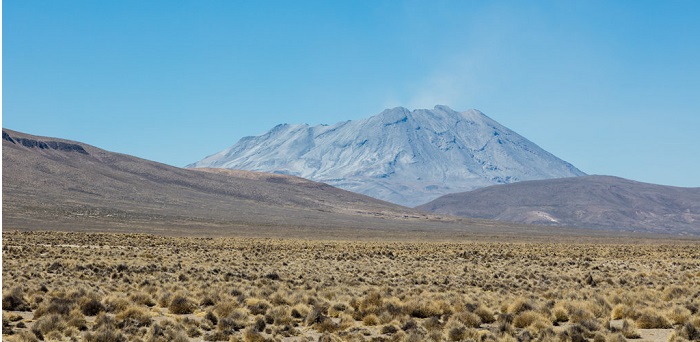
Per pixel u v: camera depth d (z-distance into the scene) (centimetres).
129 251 6938
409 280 4450
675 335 2241
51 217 13750
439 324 2522
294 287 3953
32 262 5034
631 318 2780
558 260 6912
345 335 2364
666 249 9794
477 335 2277
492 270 5491
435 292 3653
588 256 7775
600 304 3069
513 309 2862
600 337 2233
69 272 4406
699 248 10475
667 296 3469
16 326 2467
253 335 2262
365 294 3594
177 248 7762
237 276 4528
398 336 2286
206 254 6800
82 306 2809
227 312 2858
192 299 3158
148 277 4312
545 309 2797
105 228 12500
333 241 11000
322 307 3027
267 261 6116
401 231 17025
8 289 3153
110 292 3531
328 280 4409
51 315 2483
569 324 2672
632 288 4084
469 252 7906
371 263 6184
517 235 17075
